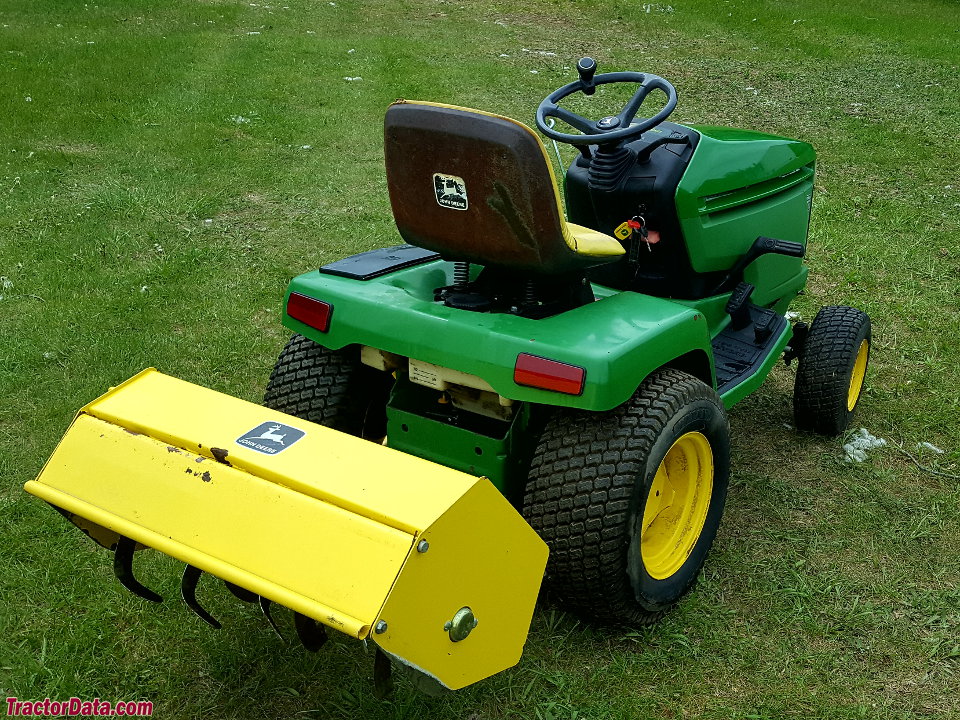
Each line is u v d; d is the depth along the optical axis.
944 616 3.29
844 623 3.24
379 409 3.53
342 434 2.62
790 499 3.97
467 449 3.12
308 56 11.54
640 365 2.84
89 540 3.48
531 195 2.70
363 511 2.31
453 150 2.74
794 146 4.48
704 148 3.93
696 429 3.11
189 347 5.00
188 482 2.53
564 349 2.76
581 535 2.87
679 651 3.09
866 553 3.64
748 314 4.15
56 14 13.02
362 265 3.37
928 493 4.05
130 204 6.88
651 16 14.79
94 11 13.30
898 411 4.72
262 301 5.62
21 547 3.41
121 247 6.20
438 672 2.38
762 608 3.32
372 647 3.04
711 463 3.29
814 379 4.30
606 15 14.83
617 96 10.62
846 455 4.33
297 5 14.52
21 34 11.70
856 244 6.81
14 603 3.16
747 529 3.77
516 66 11.63
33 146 8.05
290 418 2.69
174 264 5.98
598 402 2.71
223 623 3.12
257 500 2.43
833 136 9.44
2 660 2.92
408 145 2.82
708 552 3.47
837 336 4.33
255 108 9.43
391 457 2.49
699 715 2.84
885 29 14.23
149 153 8.05
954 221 7.33
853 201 7.70
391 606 2.20
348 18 13.86
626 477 2.85
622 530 2.87
